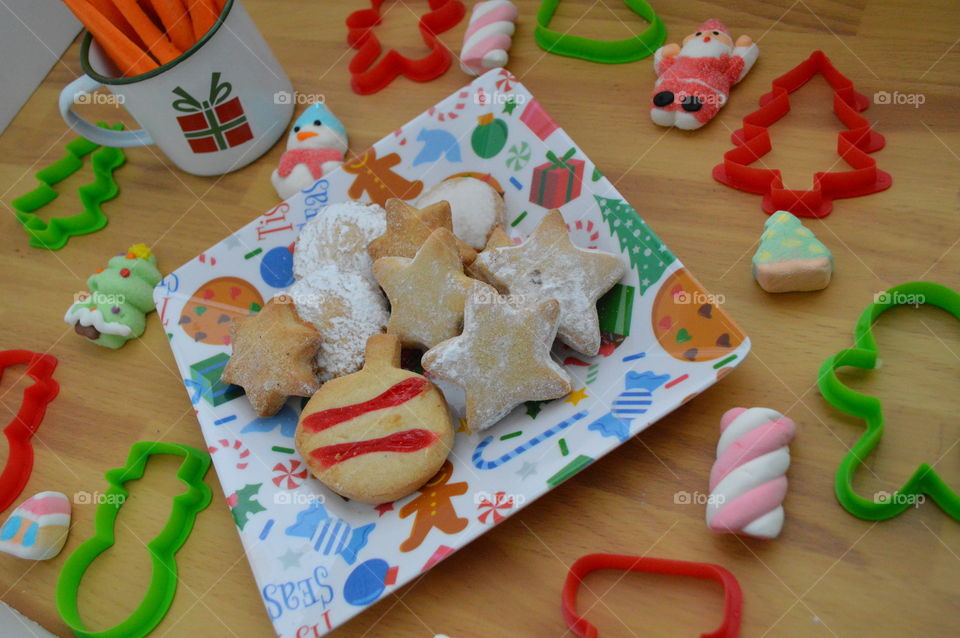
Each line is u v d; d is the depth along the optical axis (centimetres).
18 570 59
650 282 57
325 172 65
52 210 71
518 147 63
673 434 56
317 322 60
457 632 54
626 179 63
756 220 60
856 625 50
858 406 54
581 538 54
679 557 53
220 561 57
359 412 56
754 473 52
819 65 63
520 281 58
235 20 63
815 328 57
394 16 73
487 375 56
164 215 69
